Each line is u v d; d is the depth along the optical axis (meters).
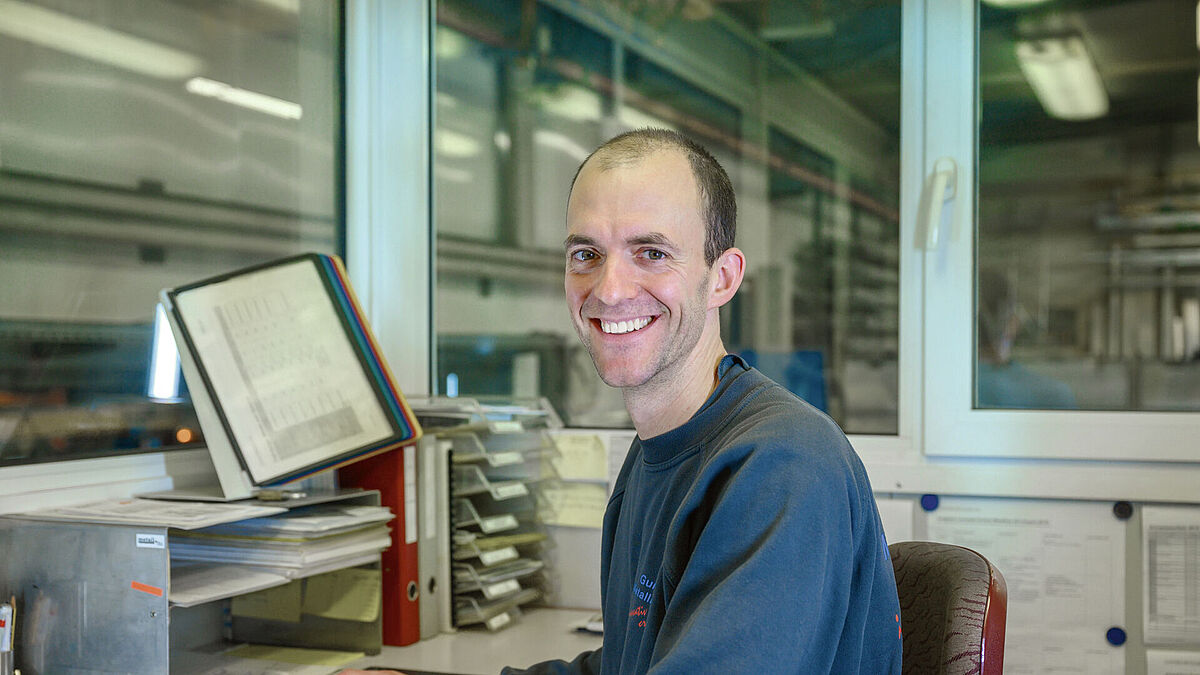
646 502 0.94
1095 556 1.62
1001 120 1.69
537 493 1.83
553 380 1.94
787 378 1.82
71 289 1.41
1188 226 1.61
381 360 1.56
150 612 1.19
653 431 0.95
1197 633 1.58
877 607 0.84
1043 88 1.67
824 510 0.74
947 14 1.69
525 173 1.96
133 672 1.20
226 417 1.42
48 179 1.38
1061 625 1.64
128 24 1.50
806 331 1.81
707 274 0.89
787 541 0.72
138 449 1.51
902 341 1.73
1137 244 1.63
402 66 1.99
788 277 1.82
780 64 1.81
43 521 1.25
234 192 1.71
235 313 1.50
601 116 1.92
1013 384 1.70
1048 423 1.64
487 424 1.70
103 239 1.46
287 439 1.45
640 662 0.82
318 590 1.54
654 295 0.87
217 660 1.46
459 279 2.01
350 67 1.96
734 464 0.79
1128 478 1.60
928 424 1.71
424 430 1.67
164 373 1.56
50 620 1.24
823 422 0.82
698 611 0.71
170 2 1.58
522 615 1.77
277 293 1.54
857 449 1.76
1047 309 1.68
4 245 1.32
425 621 1.59
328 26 1.93
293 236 1.85
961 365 1.69
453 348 2.02
